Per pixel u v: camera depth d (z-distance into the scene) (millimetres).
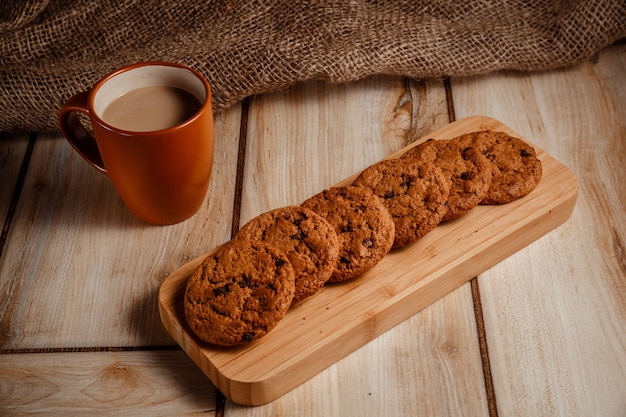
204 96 653
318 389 608
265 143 764
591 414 597
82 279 672
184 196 677
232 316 584
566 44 793
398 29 788
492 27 798
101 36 779
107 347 633
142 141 621
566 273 669
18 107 749
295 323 606
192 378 615
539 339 633
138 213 693
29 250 691
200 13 785
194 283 604
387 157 707
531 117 781
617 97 796
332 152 756
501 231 658
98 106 646
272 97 799
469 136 708
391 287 626
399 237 638
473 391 608
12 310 655
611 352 627
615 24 793
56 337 639
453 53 783
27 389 612
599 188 727
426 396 606
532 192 683
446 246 650
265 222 627
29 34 761
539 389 609
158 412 600
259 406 601
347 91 804
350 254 618
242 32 782
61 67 762
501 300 654
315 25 783
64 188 734
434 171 657
